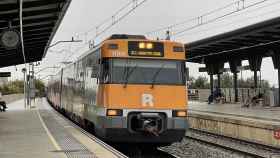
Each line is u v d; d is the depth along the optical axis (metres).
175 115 15.52
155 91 15.48
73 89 24.48
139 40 15.74
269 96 38.88
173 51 15.96
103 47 15.74
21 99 99.69
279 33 29.44
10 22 18.91
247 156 16.23
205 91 60.84
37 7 18.02
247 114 28.61
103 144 14.27
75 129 19.94
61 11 19.22
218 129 24.30
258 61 40.84
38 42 30.11
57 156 11.77
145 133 15.34
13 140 15.55
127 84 15.34
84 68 19.98
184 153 17.58
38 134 17.59
